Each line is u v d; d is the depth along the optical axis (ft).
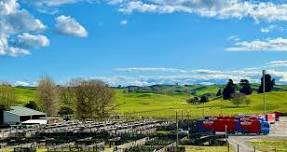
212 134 463.42
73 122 643.04
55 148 342.44
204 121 489.26
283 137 441.27
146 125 586.45
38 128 531.50
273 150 339.16
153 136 424.46
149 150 322.96
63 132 463.42
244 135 463.83
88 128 538.88
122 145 363.76
